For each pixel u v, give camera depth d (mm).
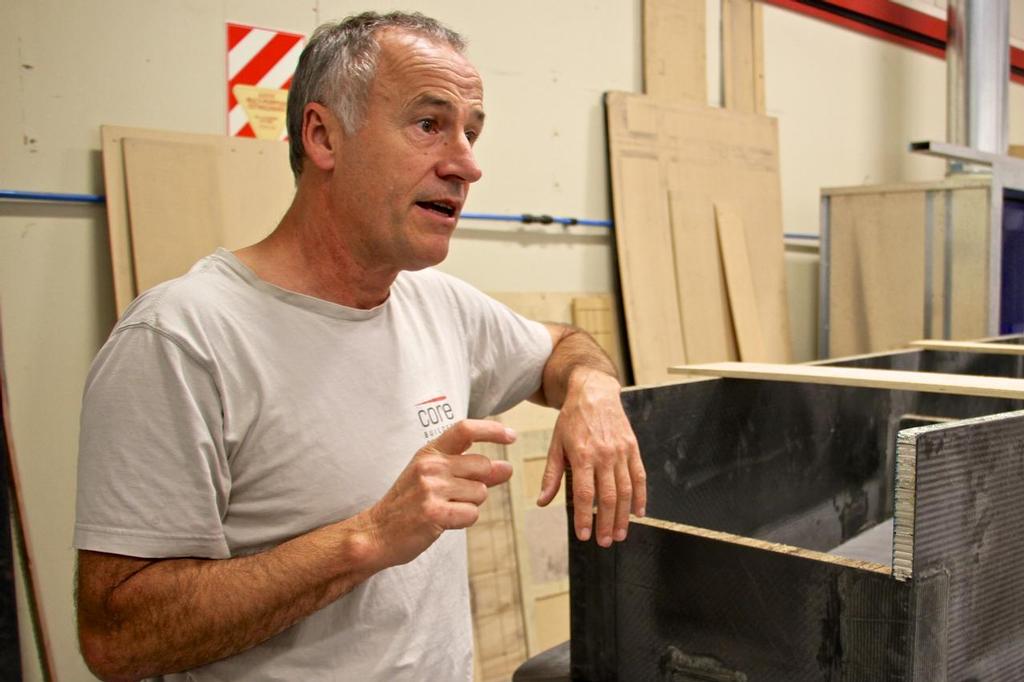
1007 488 702
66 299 1642
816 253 3225
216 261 838
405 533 711
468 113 821
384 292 911
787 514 1271
